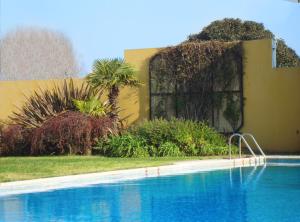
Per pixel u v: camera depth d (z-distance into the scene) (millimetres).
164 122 18906
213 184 12031
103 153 19078
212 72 21047
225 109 20844
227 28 36656
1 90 23922
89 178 12078
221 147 18172
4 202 9844
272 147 20109
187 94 21422
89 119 19578
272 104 20109
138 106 22172
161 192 10922
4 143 20594
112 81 20266
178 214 8484
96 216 8461
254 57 20453
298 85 19719
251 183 12156
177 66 21547
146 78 22109
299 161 15953
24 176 12258
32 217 8438
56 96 21250
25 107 21781
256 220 7840
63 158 17656
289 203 9383
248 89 20516
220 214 8398
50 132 19516
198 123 19984
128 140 18422
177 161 15516
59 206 9414
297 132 19719
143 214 8562
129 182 12344
